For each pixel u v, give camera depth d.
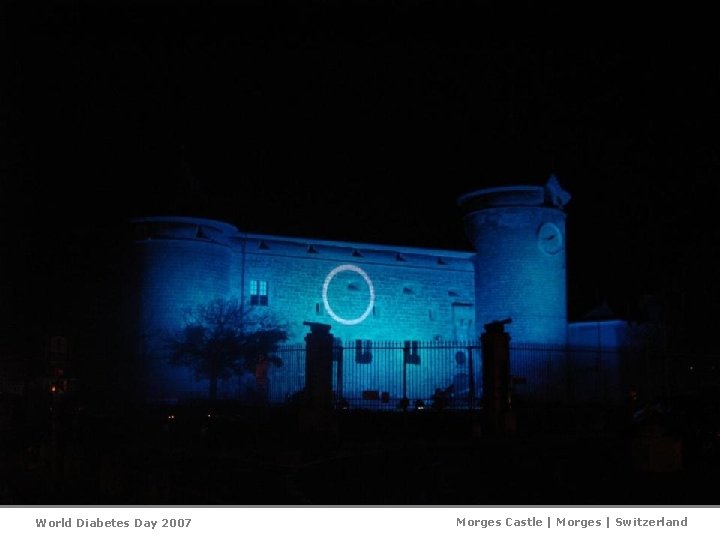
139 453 20.03
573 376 43.28
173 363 35.91
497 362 22.61
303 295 43.31
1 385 40.31
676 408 20.53
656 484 14.51
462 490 13.92
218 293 39.88
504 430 22.16
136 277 38.59
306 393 21.17
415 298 46.38
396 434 23.00
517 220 45.62
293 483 14.27
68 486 15.55
